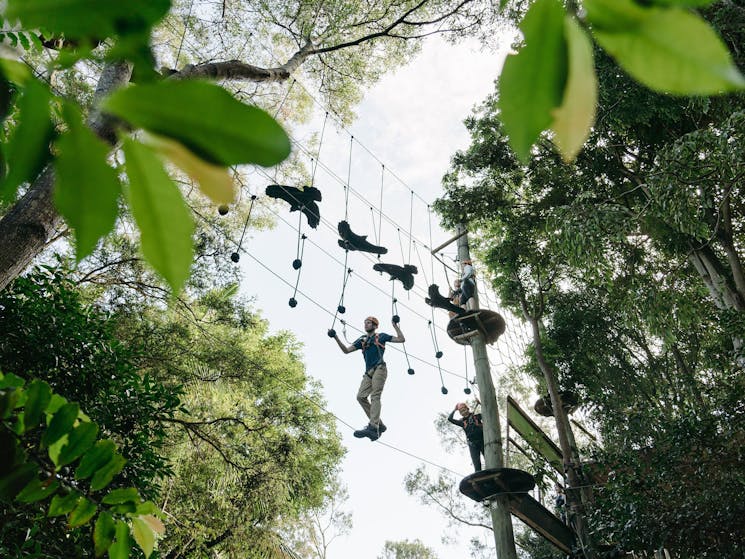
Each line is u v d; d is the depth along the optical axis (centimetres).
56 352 531
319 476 1330
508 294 1372
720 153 865
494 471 909
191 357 1194
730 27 809
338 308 882
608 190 1302
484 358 1058
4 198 32
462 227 1298
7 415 84
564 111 30
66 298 567
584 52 30
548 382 1223
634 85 962
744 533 756
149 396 571
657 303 1079
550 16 31
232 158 29
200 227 1241
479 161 1283
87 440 86
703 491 782
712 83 28
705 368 1302
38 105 32
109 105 30
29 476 86
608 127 1144
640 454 898
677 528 789
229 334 1403
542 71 31
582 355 1390
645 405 959
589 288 1432
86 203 31
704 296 1298
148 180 31
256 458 1165
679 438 827
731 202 1211
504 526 923
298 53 930
